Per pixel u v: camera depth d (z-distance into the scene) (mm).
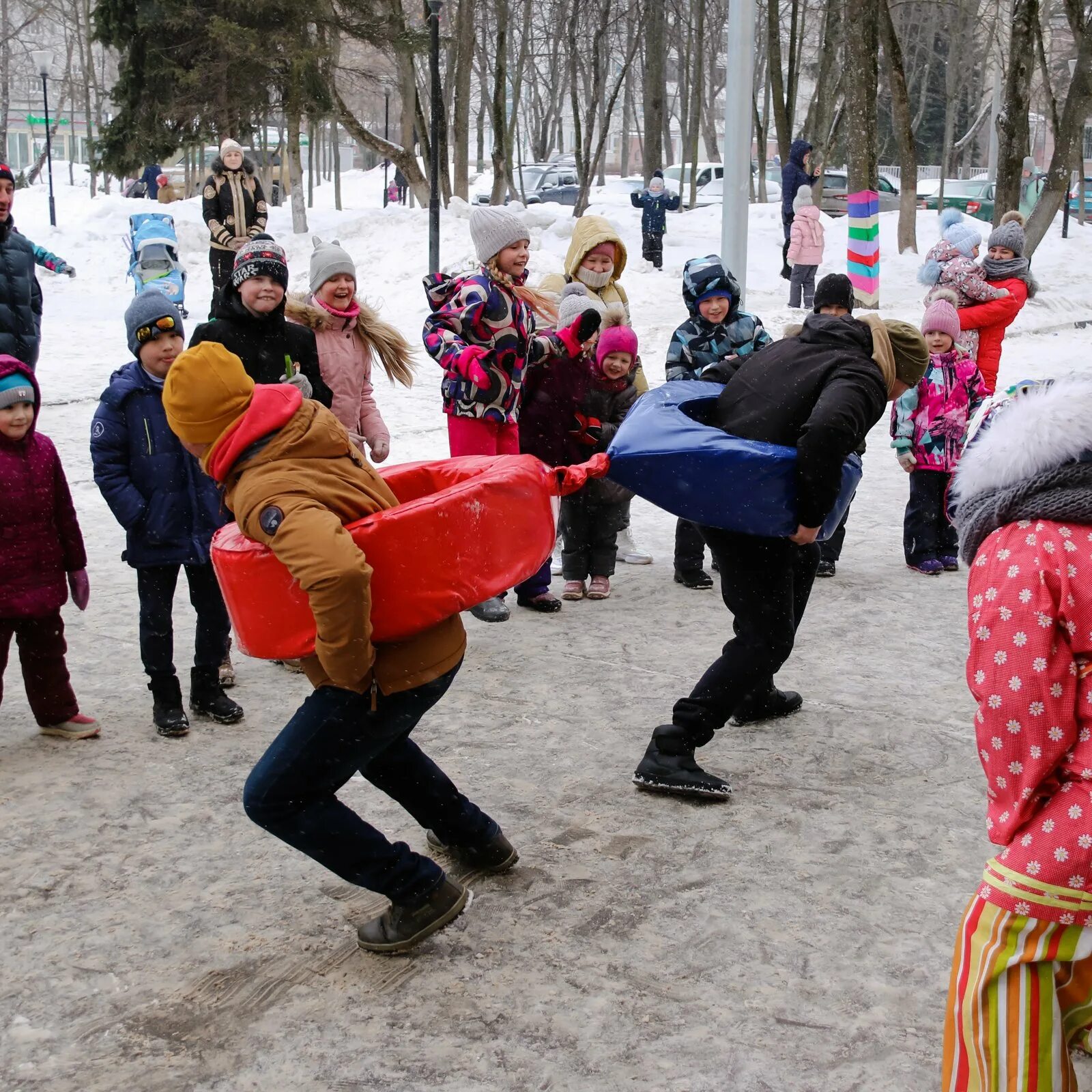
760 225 26703
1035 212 22391
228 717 4910
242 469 2920
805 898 3535
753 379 4109
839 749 4621
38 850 3859
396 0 26281
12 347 7105
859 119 17625
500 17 26359
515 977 3164
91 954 3287
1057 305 19625
